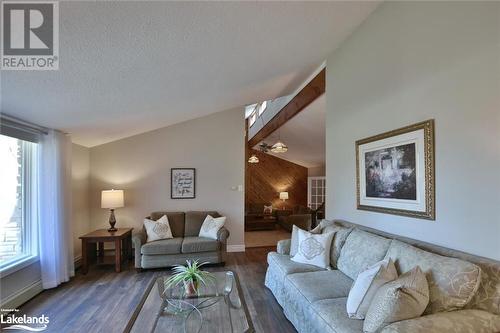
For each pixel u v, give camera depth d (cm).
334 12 257
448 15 195
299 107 509
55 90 238
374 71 279
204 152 527
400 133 240
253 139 909
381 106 269
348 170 329
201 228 464
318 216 790
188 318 209
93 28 171
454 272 155
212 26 211
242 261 460
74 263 418
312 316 197
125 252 456
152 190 507
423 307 146
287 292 254
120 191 453
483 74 171
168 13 179
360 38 303
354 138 316
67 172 377
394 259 196
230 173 533
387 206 258
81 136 410
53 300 305
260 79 383
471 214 178
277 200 1002
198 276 240
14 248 304
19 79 205
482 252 171
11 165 303
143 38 198
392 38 253
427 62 214
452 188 192
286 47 297
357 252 244
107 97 288
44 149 339
